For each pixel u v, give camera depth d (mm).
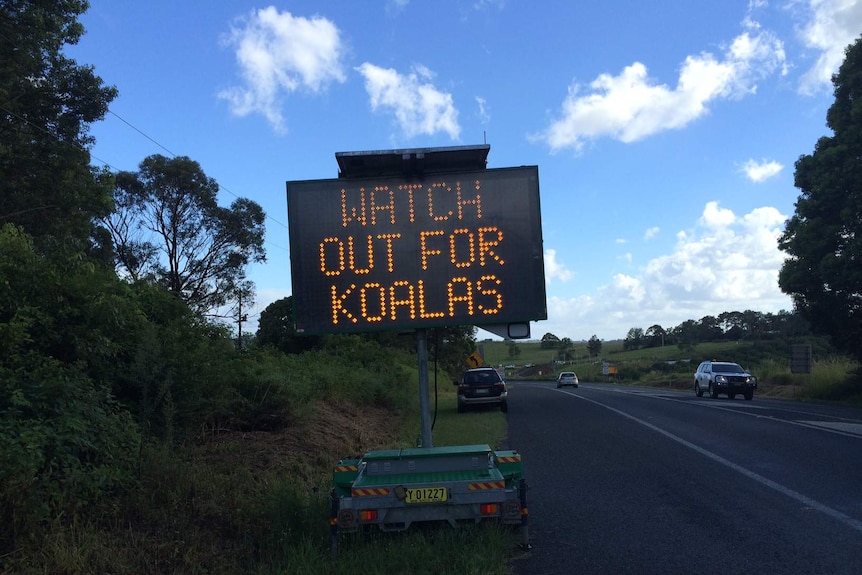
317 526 6656
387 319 8203
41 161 20578
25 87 19938
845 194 24141
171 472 7398
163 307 11086
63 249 9320
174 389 9586
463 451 6848
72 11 21031
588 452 12930
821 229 24703
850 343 26781
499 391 23000
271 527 6625
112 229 40562
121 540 6051
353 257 8250
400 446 12938
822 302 25812
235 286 44000
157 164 41969
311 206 8312
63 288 8438
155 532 6422
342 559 5965
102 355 8828
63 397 6961
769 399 29672
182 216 43000
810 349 29844
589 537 7031
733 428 15914
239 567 5945
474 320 8188
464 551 6020
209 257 43969
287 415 12062
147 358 9016
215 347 11305
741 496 8656
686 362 69625
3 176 19234
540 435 15836
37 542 5449
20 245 8328
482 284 8227
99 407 7613
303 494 7586
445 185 8328
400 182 8328
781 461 11086
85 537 5762
